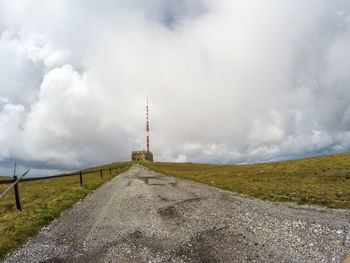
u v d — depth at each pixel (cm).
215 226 1007
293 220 1086
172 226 1008
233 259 693
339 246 760
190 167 11494
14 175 1201
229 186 2836
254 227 991
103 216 1164
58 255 712
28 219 1020
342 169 3716
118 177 3984
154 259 689
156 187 2381
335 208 1394
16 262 659
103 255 714
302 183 2866
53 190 1867
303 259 685
